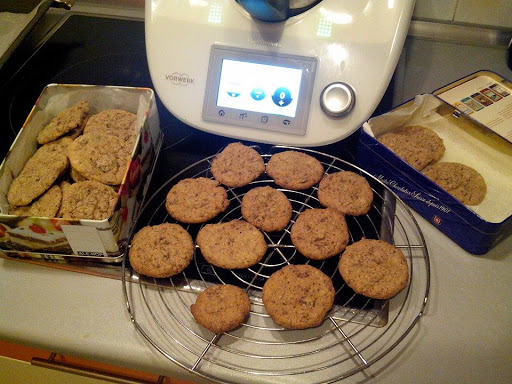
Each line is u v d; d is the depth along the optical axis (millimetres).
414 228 692
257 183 759
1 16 948
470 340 571
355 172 760
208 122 708
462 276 634
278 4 608
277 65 669
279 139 696
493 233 610
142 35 1005
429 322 586
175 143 805
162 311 603
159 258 624
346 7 648
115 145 717
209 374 547
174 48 694
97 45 979
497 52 945
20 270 649
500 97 788
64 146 728
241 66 680
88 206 642
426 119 793
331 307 592
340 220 676
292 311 579
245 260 634
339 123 672
